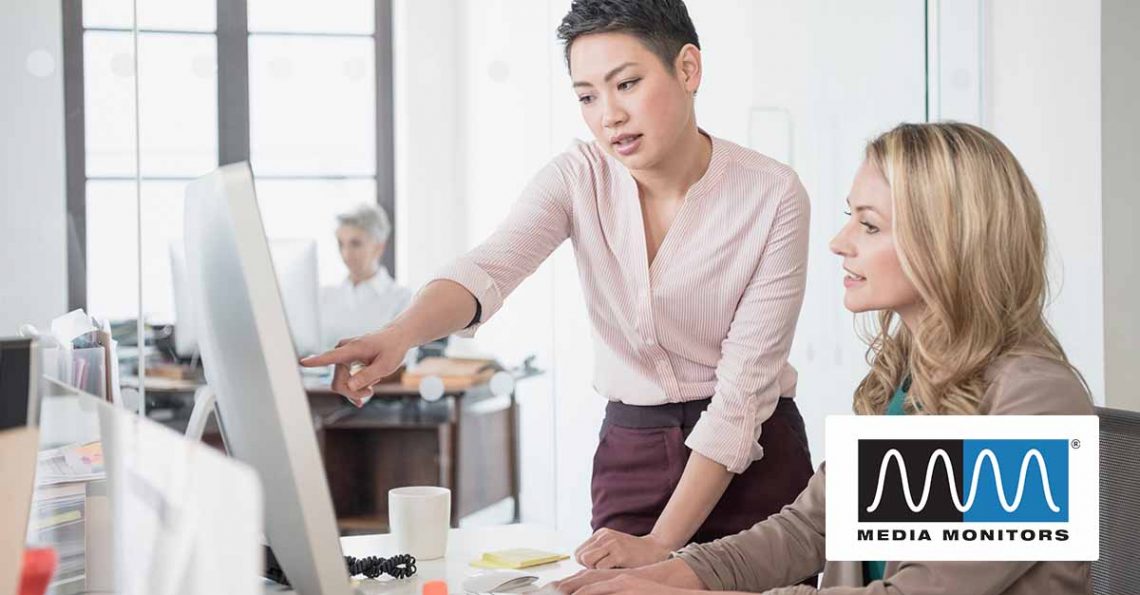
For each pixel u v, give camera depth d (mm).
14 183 3191
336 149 3279
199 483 706
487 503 3367
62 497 1184
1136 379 3777
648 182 1832
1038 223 1328
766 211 1820
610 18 1679
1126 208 3744
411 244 3314
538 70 3355
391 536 1664
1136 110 3734
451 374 3357
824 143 3637
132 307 3252
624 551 1550
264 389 910
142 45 3229
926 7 3701
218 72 3252
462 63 3340
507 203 3352
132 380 3238
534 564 1511
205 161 3256
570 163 1900
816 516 1553
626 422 1916
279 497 964
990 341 1322
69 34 3209
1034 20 3768
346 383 1591
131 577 866
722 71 3576
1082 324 3768
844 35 3643
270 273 912
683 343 1885
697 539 1857
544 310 3393
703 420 1804
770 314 1816
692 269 1840
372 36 3295
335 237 3271
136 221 3244
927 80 3709
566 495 3400
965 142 1319
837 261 3646
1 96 3189
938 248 1310
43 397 1206
